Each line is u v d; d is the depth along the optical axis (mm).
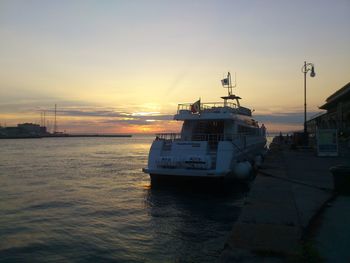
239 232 7035
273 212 8758
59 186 25969
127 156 63312
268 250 5957
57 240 12570
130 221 15109
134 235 12969
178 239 12289
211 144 23078
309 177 15695
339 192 11734
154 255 10820
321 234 7246
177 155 21188
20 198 21156
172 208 17344
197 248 11258
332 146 27844
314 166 20453
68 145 131875
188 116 23766
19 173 34938
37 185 26594
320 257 5723
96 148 103812
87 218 15867
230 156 20609
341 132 44375
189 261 10172
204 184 20984
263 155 33188
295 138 40750
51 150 89438
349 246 6488
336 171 11797
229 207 17344
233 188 22500
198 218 15219
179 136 24078
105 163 46875
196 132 24703
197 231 13211
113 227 14188
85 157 60625
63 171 36594
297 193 11758
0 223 15086
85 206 18547
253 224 7621
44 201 20125
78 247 11766
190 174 20094
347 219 8398
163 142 21922
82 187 25375
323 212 9109
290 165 21047
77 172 35531
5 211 17516
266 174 16281
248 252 5930
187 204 18188
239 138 23156
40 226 14516
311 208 9445
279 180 14492
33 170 37812
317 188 12711
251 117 32438
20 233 13516
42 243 12242
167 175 20734
